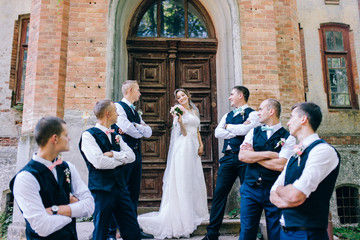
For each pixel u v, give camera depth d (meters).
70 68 5.22
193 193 4.36
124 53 5.82
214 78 6.11
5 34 7.77
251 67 5.40
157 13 6.34
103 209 2.69
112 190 2.75
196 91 6.03
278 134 3.01
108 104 2.95
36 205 1.86
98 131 2.86
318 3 8.09
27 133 5.34
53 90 5.62
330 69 8.02
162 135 5.81
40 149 2.05
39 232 1.84
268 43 5.51
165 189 4.43
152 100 5.93
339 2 8.13
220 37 5.98
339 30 8.08
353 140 7.48
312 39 7.98
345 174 6.98
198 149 4.62
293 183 2.09
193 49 6.14
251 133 3.18
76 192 2.21
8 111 7.41
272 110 3.07
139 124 3.87
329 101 7.84
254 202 2.91
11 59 7.66
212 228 3.68
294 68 6.27
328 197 2.07
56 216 1.92
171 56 6.04
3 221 6.45
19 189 1.87
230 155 3.74
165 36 6.28
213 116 5.95
